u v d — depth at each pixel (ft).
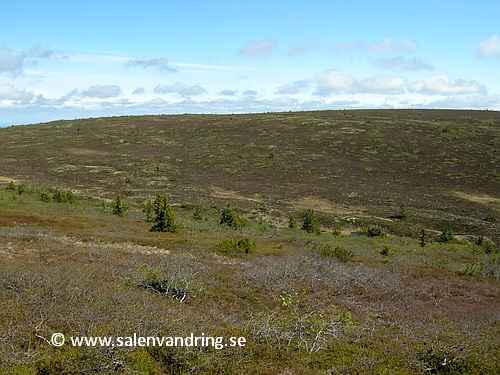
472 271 58.29
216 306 32.89
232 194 173.06
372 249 80.79
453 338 28.14
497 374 22.95
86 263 41.50
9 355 18.53
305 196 171.42
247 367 21.48
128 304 27.02
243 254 56.49
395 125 327.47
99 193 165.89
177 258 46.37
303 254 59.06
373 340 27.81
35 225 65.87
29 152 271.90
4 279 28.35
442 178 208.54
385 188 188.65
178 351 20.86
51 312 23.98
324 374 21.63
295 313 29.50
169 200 153.89
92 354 19.04
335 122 346.95
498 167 225.35
